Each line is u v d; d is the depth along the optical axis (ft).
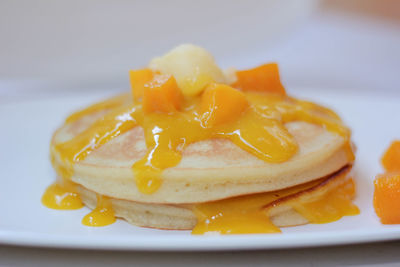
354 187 1.13
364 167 1.23
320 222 1.06
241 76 1.12
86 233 1.03
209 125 1.04
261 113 1.06
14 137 1.34
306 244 0.94
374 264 0.97
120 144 1.06
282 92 1.14
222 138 1.05
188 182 1.01
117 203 1.06
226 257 0.99
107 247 0.94
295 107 1.12
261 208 1.03
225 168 1.01
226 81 1.10
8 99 1.63
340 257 0.99
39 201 1.12
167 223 1.04
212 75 1.08
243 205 1.03
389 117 1.44
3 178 1.19
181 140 1.04
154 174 1.01
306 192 1.05
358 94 1.55
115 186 1.04
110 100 1.20
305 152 1.05
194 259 0.98
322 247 1.01
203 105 1.06
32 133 1.36
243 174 1.01
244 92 1.11
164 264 0.97
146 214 1.05
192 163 1.02
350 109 1.48
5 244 1.00
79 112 1.20
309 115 1.11
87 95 1.57
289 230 1.04
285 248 1.00
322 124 1.12
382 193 1.04
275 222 1.04
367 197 1.13
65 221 1.06
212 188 1.02
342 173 1.10
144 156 1.03
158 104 1.05
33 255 0.99
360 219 1.07
